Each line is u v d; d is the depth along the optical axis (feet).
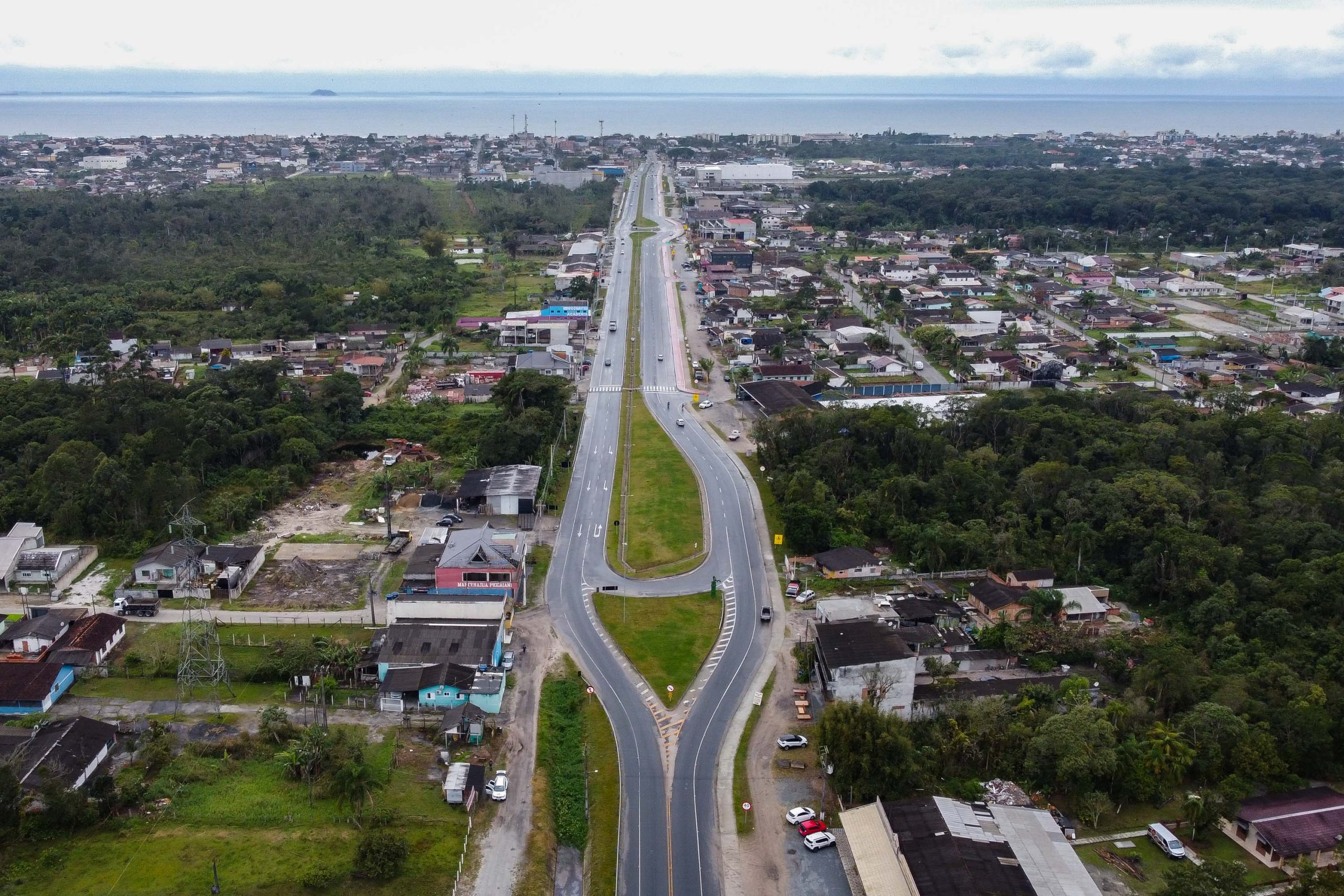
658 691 416.26
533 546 548.31
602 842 330.95
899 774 342.44
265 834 320.91
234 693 406.00
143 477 559.38
